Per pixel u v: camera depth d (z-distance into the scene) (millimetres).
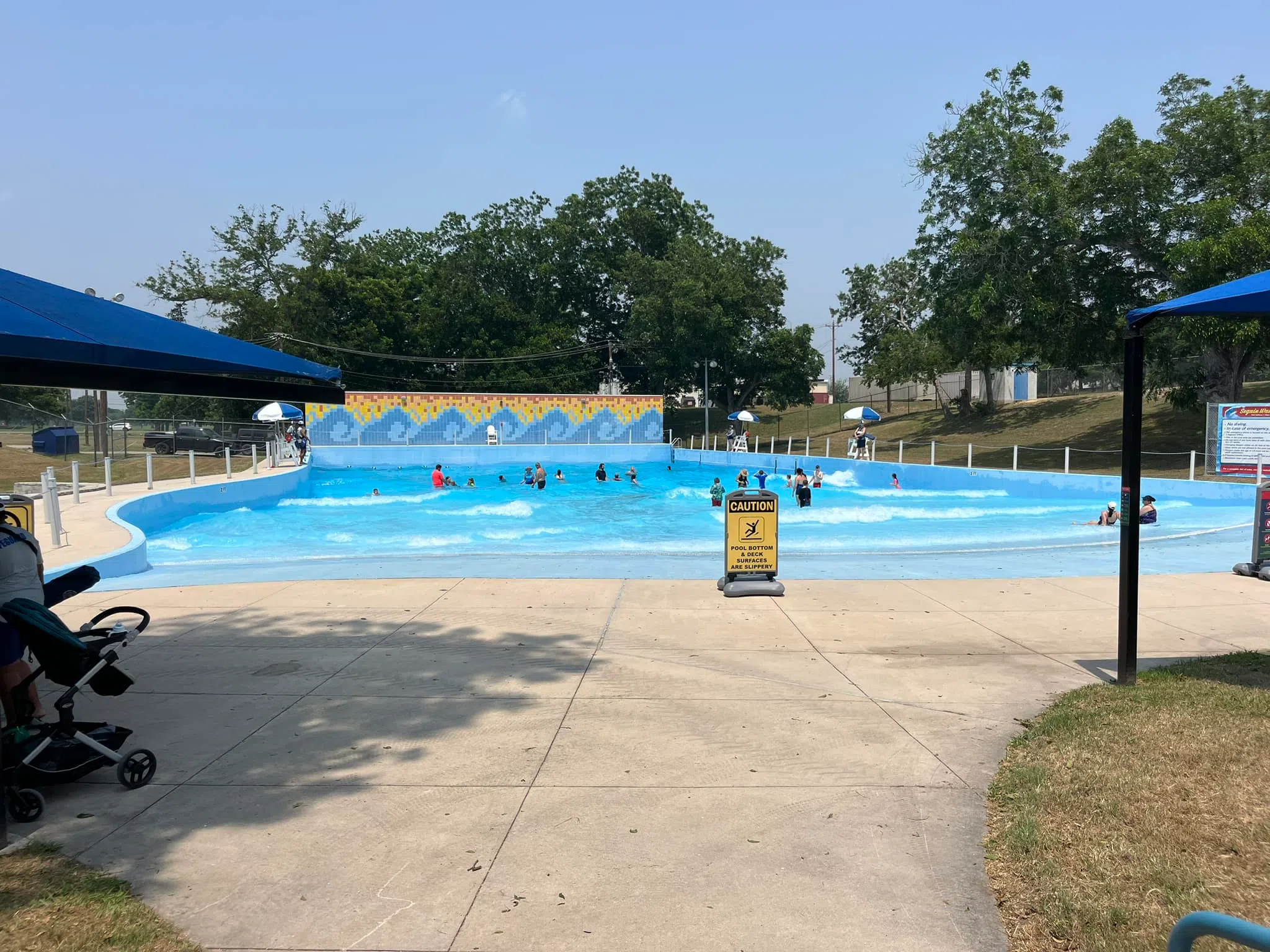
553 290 71062
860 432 38406
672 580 10547
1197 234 28094
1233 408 21422
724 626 8109
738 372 62500
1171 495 23047
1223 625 8141
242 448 40188
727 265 59094
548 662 6855
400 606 8984
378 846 3832
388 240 75250
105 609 9016
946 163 33906
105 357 4180
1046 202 29812
